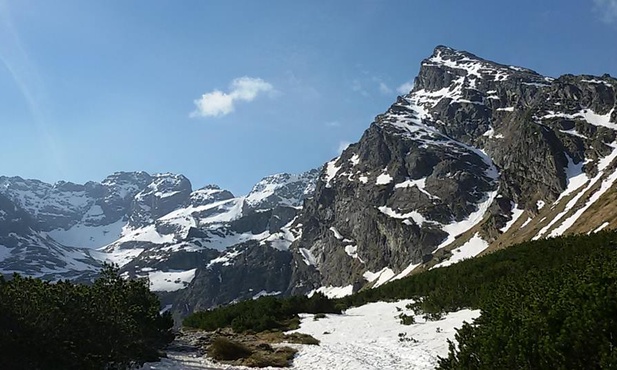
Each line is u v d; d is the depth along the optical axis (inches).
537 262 1449.3
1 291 647.1
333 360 968.3
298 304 1808.6
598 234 1589.6
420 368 855.1
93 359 711.1
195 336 1424.7
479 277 1478.8
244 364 968.9
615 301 433.4
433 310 1392.7
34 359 623.2
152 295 1290.6
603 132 7377.0
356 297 2209.6
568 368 431.2
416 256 7819.9
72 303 738.2
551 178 6973.4
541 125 7736.2
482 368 486.3
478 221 7864.2
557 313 460.1
